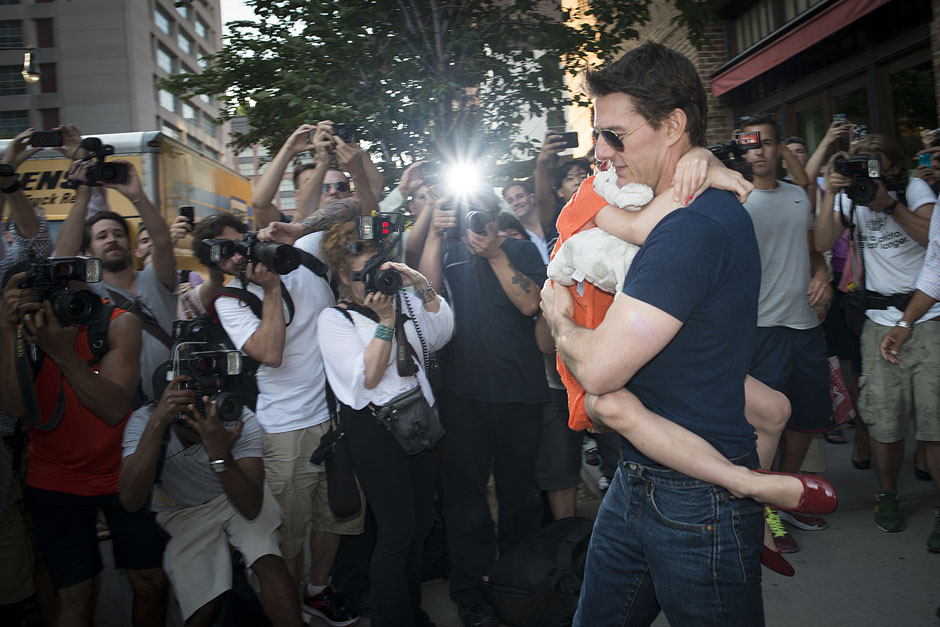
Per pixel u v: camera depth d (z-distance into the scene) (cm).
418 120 536
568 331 165
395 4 529
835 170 358
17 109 5175
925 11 614
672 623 160
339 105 522
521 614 286
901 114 664
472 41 514
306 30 526
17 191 344
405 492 278
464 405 319
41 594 310
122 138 771
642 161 162
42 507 263
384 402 274
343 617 327
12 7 5125
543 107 582
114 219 353
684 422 154
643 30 1095
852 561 343
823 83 772
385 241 288
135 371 271
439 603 341
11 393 255
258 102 641
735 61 843
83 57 5209
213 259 303
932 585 316
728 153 358
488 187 334
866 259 375
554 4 602
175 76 732
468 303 320
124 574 312
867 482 446
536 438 329
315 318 323
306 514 324
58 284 241
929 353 340
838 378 445
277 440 316
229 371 247
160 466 248
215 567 261
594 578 176
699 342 152
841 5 650
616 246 167
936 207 330
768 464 190
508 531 335
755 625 155
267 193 374
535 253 323
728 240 150
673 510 156
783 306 363
